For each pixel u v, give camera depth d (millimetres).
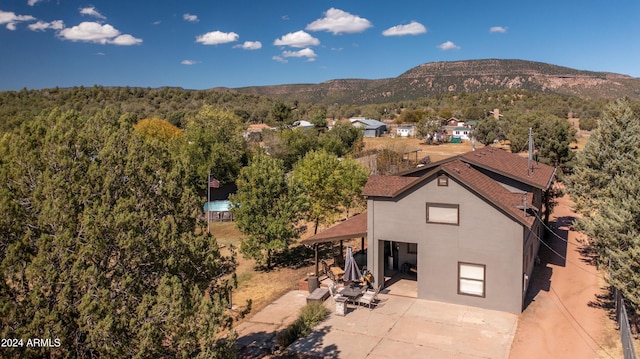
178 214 13242
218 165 55125
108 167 11906
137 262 11148
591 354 15922
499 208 19422
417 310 20078
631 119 26031
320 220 36469
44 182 10852
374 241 22422
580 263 26172
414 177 23422
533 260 24953
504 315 19344
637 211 16250
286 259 30797
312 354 16469
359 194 38406
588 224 19078
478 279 20219
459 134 112688
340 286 23281
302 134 69938
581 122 111562
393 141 100812
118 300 10562
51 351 9867
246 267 29484
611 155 25469
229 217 46031
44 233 10266
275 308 21375
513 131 76500
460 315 19422
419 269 21328
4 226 9898
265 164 29094
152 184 12766
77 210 10984
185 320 11023
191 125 67750
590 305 20188
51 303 9977
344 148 72625
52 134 11555
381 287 22828
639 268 15336
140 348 10047
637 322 16953
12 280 9883
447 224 20578
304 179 35000
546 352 16141
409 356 16078
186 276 12664
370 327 18516
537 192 26578
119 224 10703
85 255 10227
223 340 12773
